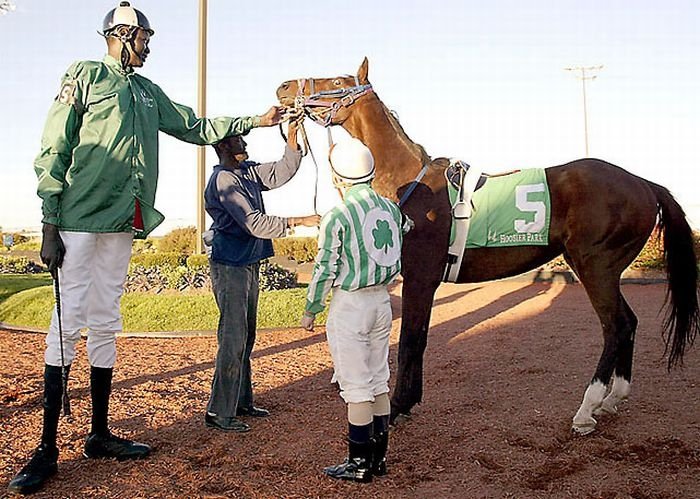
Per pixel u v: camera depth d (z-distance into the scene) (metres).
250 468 3.96
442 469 3.93
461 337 8.45
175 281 11.31
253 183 4.82
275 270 13.05
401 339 4.82
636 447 4.24
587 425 4.50
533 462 4.02
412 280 4.80
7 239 26.72
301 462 4.04
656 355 6.86
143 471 3.88
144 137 3.96
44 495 3.55
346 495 3.57
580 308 10.61
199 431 4.67
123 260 4.09
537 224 4.80
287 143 5.09
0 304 10.41
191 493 3.56
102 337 4.10
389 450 4.26
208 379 6.32
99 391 4.11
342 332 3.65
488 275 4.98
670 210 5.02
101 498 3.51
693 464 3.97
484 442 4.37
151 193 4.04
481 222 4.80
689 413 4.91
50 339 3.81
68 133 3.66
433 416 4.98
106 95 3.77
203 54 12.85
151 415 5.06
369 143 5.05
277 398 5.64
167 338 8.68
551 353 7.19
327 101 5.07
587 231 4.73
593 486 3.66
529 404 5.24
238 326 4.67
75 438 4.47
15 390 5.78
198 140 4.48
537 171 4.96
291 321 9.36
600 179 4.78
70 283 3.79
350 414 3.71
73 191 3.76
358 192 3.68
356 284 3.59
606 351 4.69
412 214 4.80
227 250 4.66
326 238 3.55
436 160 5.14
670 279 5.04
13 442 4.38
